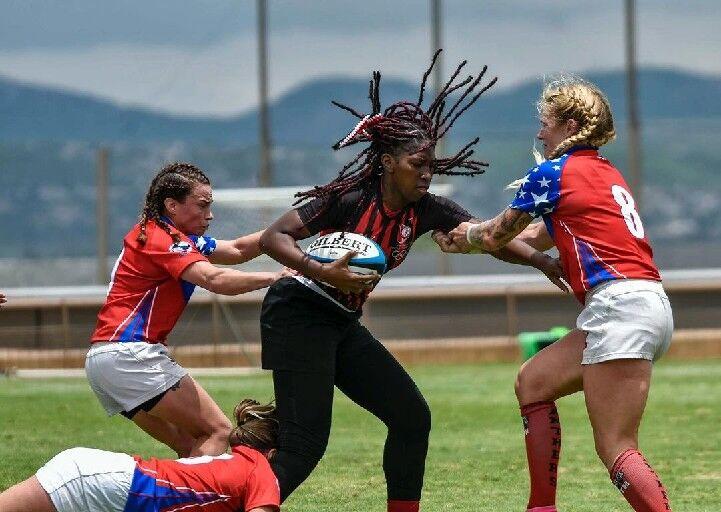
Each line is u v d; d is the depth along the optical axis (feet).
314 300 53.93
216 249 61.67
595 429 52.39
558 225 53.47
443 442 92.32
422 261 183.01
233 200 157.38
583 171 53.06
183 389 57.72
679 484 74.38
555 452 54.39
